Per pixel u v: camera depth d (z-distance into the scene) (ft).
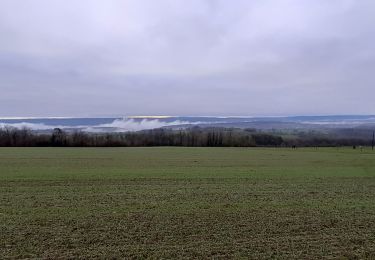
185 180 79.71
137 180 79.25
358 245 32.78
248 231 37.09
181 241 33.65
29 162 131.85
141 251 30.86
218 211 46.37
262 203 52.29
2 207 48.42
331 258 29.53
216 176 87.35
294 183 75.61
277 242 33.45
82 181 77.00
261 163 132.77
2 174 88.38
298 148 293.02
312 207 49.34
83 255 29.78
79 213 44.78
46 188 66.85
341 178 85.40
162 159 152.15
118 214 44.34
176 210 46.91
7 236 34.86
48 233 35.99
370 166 121.90
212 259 29.14
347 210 47.44
